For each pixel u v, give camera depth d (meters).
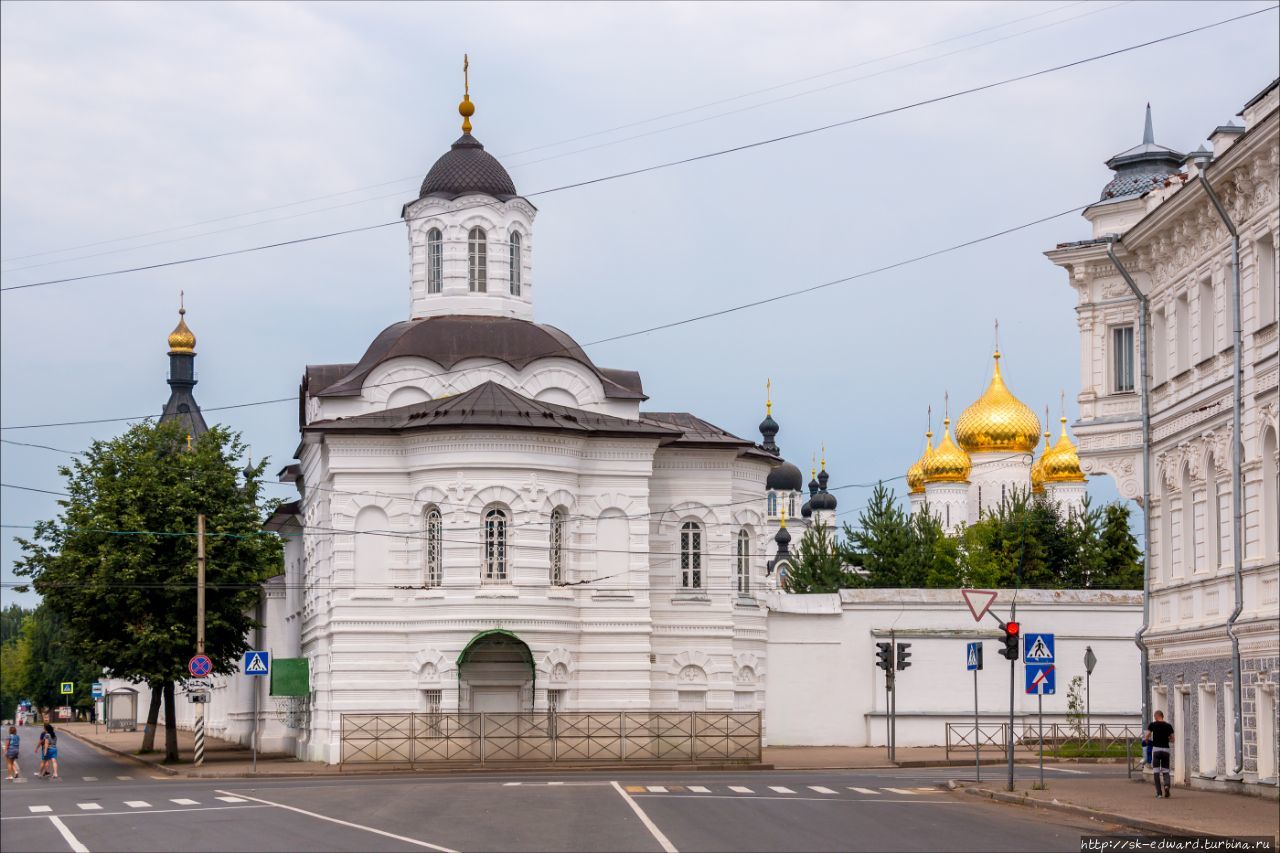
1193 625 42.81
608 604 64.31
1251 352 39.19
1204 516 42.78
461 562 61.88
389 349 68.19
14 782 58.81
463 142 74.94
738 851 26.58
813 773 55.22
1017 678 75.12
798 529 153.62
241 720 89.31
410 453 63.44
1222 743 40.94
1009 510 113.00
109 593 67.56
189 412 130.62
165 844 29.58
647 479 65.56
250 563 70.12
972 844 28.20
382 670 62.47
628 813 34.47
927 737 74.25
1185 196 41.78
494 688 62.22
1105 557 109.69
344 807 37.59
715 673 70.06
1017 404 121.69
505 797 40.06
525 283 74.00
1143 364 46.84
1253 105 39.22
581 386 68.31
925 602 75.31
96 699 122.75
